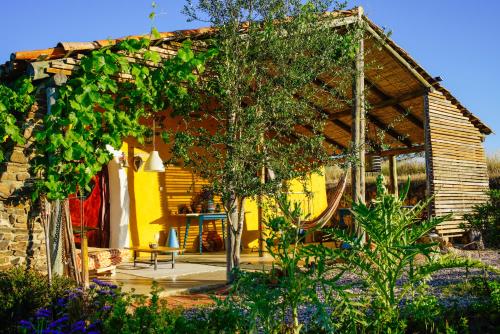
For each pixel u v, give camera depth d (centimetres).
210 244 1127
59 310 423
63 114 578
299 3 714
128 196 1001
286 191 700
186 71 654
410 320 348
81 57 611
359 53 828
